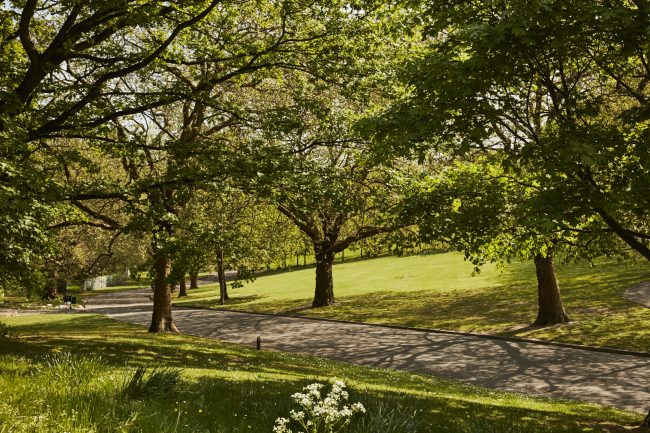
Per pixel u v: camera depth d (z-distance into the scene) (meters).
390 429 6.20
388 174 18.88
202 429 5.73
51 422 4.79
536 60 9.84
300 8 16.39
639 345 20.64
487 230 12.12
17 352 13.68
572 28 8.89
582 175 10.29
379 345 25.02
